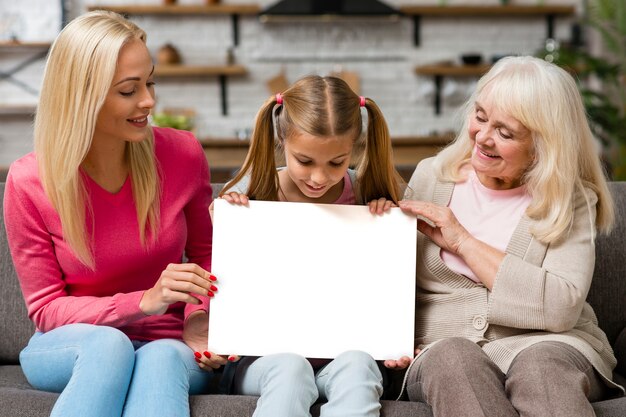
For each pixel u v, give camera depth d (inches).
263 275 65.1
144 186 67.3
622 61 220.1
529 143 64.8
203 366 64.3
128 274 68.2
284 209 66.2
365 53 252.1
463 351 57.8
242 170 67.6
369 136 67.1
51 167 63.4
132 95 62.8
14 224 65.6
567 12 247.3
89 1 243.8
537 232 65.4
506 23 252.8
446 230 65.6
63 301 65.5
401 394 64.1
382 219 66.6
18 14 242.5
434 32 252.5
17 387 69.1
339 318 64.9
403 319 65.2
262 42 250.7
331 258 65.7
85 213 65.9
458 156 72.2
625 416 57.4
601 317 77.1
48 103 62.8
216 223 65.6
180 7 240.2
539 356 57.7
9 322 76.7
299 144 61.6
